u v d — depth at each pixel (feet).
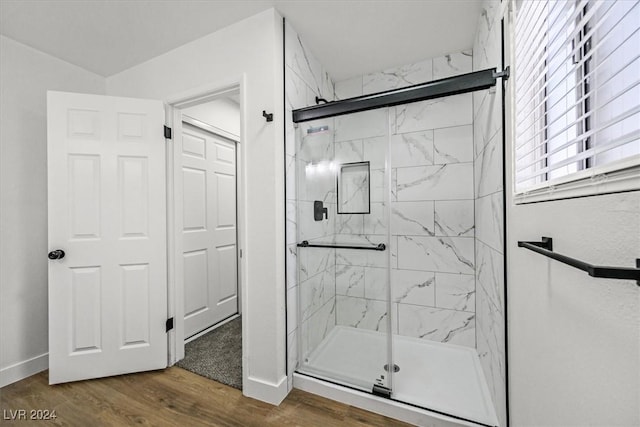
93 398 5.08
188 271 7.78
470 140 6.53
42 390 5.35
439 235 6.84
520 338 3.22
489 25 4.56
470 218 6.53
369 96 4.96
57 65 6.56
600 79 2.04
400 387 5.14
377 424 4.44
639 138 1.34
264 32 5.10
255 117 5.16
